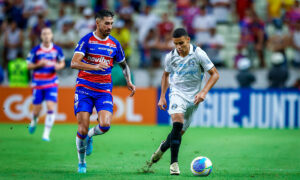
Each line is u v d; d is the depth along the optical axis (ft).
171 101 73.61
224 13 208.03
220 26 207.10
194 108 75.77
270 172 76.54
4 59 205.98
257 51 192.34
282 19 206.80
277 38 189.57
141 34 199.41
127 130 153.79
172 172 71.00
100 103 71.97
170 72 75.87
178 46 71.15
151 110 172.76
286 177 70.49
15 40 205.26
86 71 72.02
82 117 70.08
